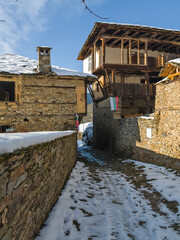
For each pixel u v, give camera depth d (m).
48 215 3.59
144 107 17.42
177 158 7.63
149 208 4.64
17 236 2.10
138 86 15.39
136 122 11.11
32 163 2.68
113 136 14.90
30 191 2.59
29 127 10.38
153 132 9.41
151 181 6.76
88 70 19.19
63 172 5.54
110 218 4.05
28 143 2.29
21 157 2.24
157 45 17.05
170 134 8.17
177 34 15.09
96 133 19.56
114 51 16.77
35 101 10.51
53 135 3.84
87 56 19.61
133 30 14.27
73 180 6.29
